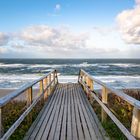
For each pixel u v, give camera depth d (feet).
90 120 16.72
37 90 53.47
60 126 15.19
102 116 15.38
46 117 17.74
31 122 16.01
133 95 27.25
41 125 15.43
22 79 96.07
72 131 14.07
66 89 37.45
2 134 8.63
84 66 188.85
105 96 14.66
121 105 19.69
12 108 21.97
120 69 157.99
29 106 14.16
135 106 7.45
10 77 105.70
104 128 14.34
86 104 23.53
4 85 78.18
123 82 86.69
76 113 19.17
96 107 21.02
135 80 93.66
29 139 12.62
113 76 111.75
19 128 14.23
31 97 15.19
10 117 17.11
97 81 17.33
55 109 20.93
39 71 138.51
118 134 13.02
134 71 143.95
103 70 149.38
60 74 123.75
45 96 26.12
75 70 148.36
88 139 12.66
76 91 34.88
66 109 20.93
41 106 22.02
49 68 164.76
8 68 165.58
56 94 31.60
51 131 14.08
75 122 16.19
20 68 165.17
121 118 16.05
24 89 12.23
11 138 12.94
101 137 12.96
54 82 40.40
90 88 23.58
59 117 17.72
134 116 7.88
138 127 7.60
